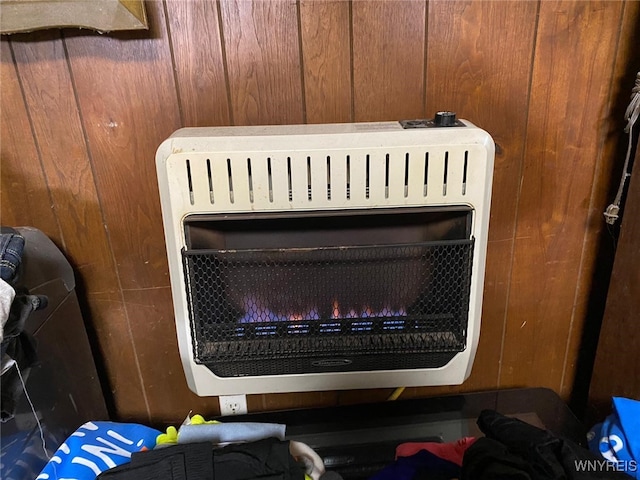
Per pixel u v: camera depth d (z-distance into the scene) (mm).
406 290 914
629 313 1046
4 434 777
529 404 1169
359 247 868
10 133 973
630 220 1014
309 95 995
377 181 824
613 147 1078
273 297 913
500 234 1131
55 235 1056
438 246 870
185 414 1256
